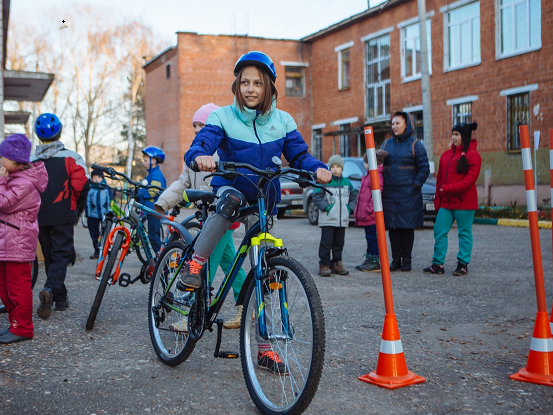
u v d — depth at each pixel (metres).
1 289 4.37
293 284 2.97
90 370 3.64
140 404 3.10
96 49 41.62
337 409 3.03
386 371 3.39
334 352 4.00
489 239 10.76
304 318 2.96
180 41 28.66
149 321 4.02
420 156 7.19
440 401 3.14
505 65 18.78
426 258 8.60
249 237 3.25
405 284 6.51
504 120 18.89
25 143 4.31
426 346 4.13
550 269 7.41
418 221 7.25
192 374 3.57
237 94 3.42
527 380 3.42
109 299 5.76
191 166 2.90
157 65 31.55
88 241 12.02
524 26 18.19
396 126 7.27
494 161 19.22
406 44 23.20
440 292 6.03
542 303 3.54
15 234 4.19
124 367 3.70
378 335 4.43
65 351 4.03
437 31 21.38
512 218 14.56
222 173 2.99
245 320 3.14
